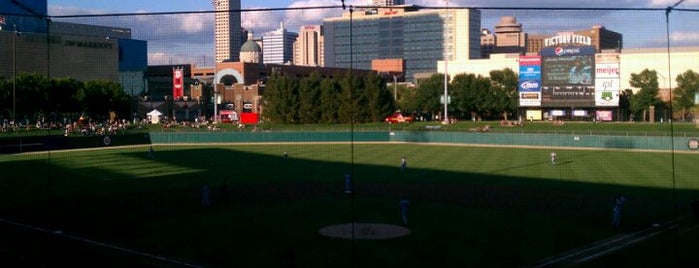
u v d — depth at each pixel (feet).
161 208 123.54
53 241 95.40
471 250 90.22
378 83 352.08
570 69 353.72
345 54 383.65
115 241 96.07
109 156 226.38
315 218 112.68
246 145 277.23
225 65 447.83
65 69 312.91
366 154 236.22
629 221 110.11
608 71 347.15
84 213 118.62
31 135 258.98
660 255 85.61
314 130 296.92
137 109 375.66
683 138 237.25
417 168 190.70
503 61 442.91
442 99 394.11
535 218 113.09
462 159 216.33
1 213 118.32
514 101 417.90
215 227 105.81
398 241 95.09
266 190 147.54
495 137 271.49
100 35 267.80
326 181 162.81
